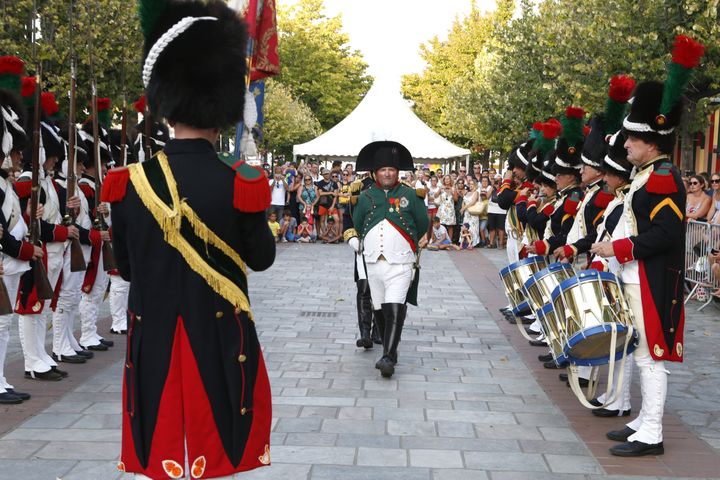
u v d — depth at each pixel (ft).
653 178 15.17
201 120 9.52
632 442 15.55
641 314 15.56
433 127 156.87
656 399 15.42
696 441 16.37
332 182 63.57
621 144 17.63
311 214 63.77
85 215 23.17
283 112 123.24
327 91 151.74
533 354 24.30
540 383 20.86
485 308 32.94
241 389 9.37
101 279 23.80
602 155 20.34
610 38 51.39
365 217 21.90
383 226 21.45
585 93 54.54
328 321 29.25
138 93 55.88
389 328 21.17
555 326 16.35
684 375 22.22
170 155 9.55
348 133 79.51
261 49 23.53
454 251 60.23
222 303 9.34
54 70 52.01
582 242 20.57
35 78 21.38
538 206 26.25
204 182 9.34
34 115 19.16
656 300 15.29
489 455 15.30
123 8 51.57
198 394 9.20
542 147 27.27
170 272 9.30
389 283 21.47
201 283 9.28
